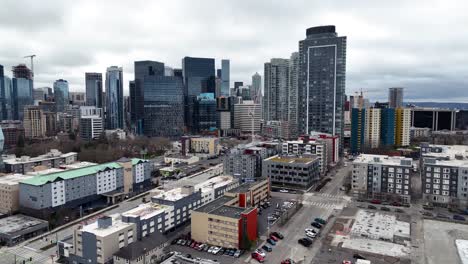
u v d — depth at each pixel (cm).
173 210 15125
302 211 17638
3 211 17862
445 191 18125
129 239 12675
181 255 12625
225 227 13238
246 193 16662
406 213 17175
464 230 14850
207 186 18738
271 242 13588
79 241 12156
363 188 19862
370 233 14500
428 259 12231
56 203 17375
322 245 13488
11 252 13125
